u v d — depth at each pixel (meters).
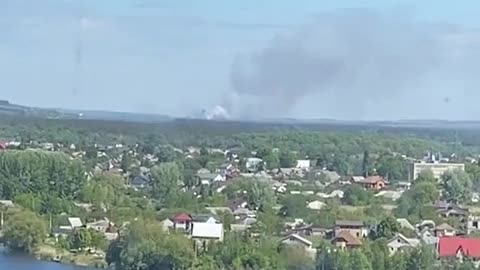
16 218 152.75
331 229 150.00
